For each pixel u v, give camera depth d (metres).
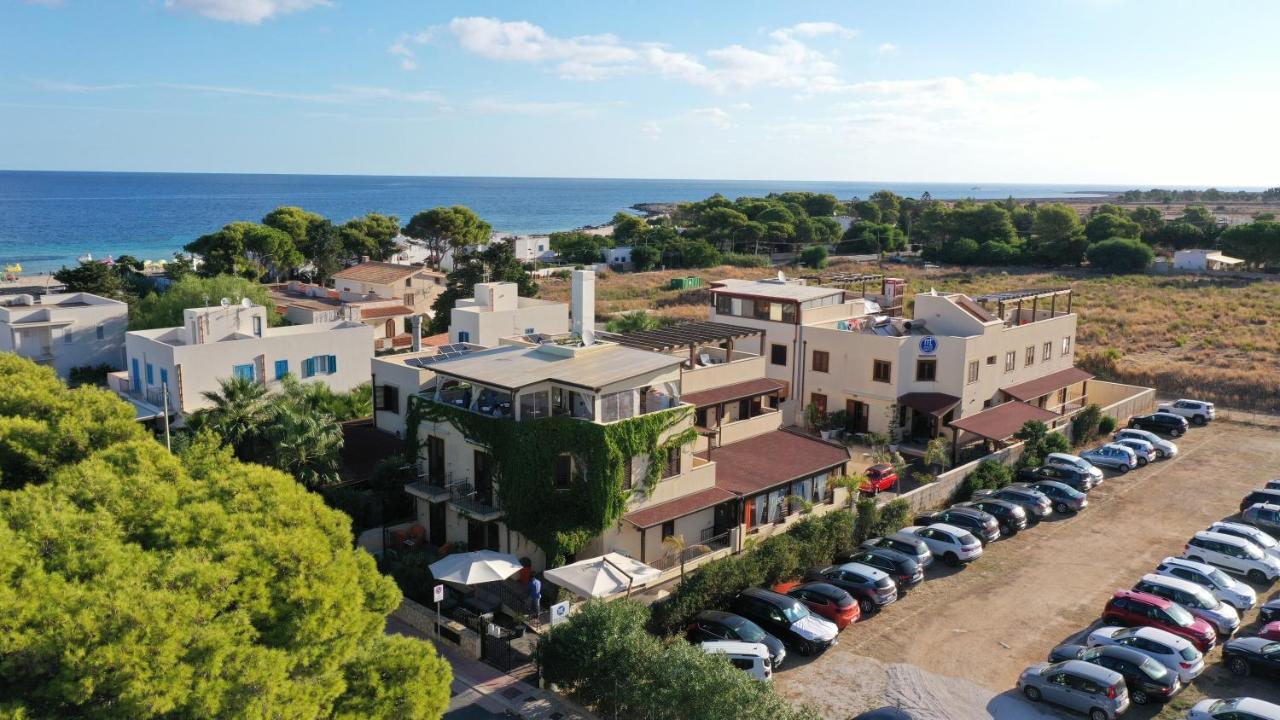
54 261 169.88
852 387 53.72
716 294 59.34
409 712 19.45
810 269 149.38
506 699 26.22
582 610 26.64
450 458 37.09
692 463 37.91
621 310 107.31
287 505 20.72
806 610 30.66
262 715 15.77
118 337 64.38
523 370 36.00
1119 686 25.38
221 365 49.66
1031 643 30.55
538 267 153.00
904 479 47.28
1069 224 153.12
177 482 21.45
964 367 51.50
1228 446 54.44
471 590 33.19
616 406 34.50
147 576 16.59
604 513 33.38
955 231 169.88
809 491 41.88
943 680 28.06
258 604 17.45
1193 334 86.38
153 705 14.42
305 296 90.44
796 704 26.31
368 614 20.53
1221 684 27.80
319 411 45.38
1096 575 36.03
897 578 34.44
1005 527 40.31
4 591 14.87
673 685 22.95
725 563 31.88
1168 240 158.12
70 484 19.98
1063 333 61.69
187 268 102.00
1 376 28.80
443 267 139.38
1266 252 130.62
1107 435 55.97
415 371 42.41
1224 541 36.41
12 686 14.59
